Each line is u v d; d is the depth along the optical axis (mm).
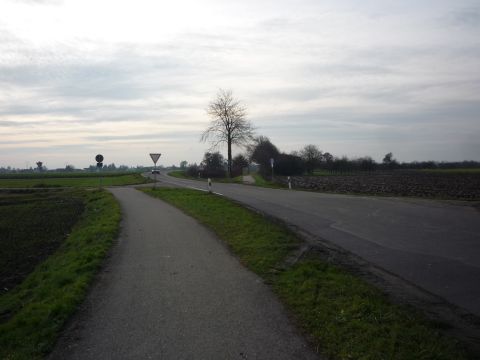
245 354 5461
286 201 24375
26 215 25781
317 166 96375
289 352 5492
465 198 25984
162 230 15523
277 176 76375
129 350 5680
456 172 87875
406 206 21078
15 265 13266
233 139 70125
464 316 6676
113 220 17906
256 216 17719
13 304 8836
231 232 14438
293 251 11367
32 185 62688
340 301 7211
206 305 7340
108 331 6348
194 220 17922
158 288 8414
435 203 22469
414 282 8438
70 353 5680
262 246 11836
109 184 60656
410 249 11320
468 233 13383
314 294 7617
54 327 6535
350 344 5594
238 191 34188
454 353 5316
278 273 9289
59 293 8320
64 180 80500
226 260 10648
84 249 12508
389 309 6797
